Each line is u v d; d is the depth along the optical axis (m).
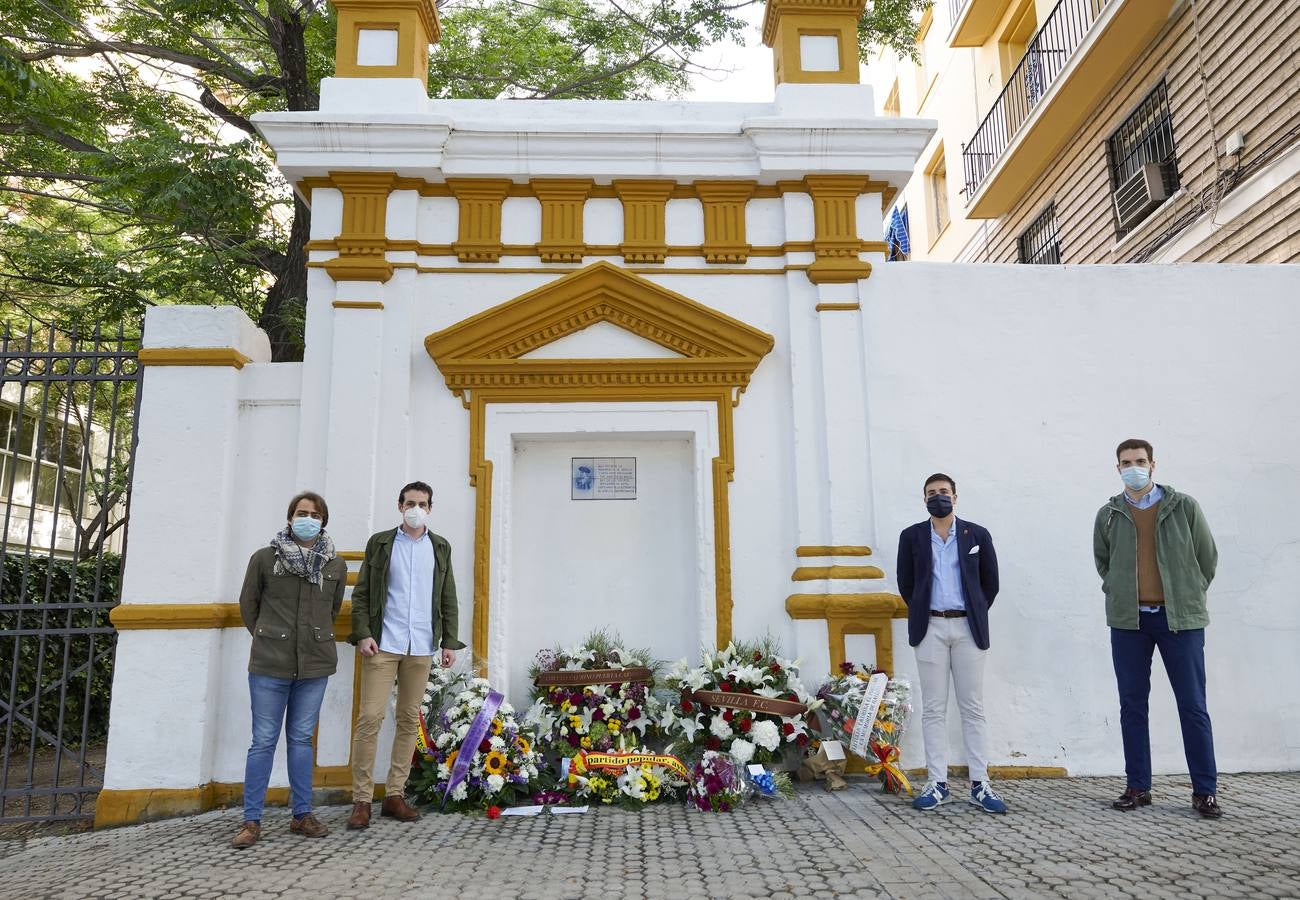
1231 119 8.39
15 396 13.20
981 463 6.08
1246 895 3.36
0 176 10.65
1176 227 9.27
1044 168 12.27
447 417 6.03
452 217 6.28
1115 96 10.39
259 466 5.85
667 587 6.12
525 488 6.20
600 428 6.05
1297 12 7.51
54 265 9.84
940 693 4.98
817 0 6.68
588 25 11.76
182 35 10.71
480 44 12.09
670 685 5.66
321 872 3.93
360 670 5.55
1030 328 6.27
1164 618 4.77
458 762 5.04
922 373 6.17
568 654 5.82
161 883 3.82
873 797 5.20
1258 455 6.18
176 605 5.45
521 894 3.59
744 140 6.31
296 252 9.83
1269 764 5.82
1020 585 5.95
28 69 7.56
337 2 6.44
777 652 5.84
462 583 5.82
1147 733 4.87
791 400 6.15
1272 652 5.95
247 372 5.95
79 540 5.58
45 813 5.88
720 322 6.10
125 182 8.62
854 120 6.21
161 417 5.70
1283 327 6.36
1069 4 10.97
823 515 5.98
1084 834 4.29
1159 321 6.33
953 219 15.69
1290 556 6.06
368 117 6.02
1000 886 3.54
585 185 6.31
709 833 4.51
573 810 5.07
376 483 5.85
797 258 6.30
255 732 4.54
